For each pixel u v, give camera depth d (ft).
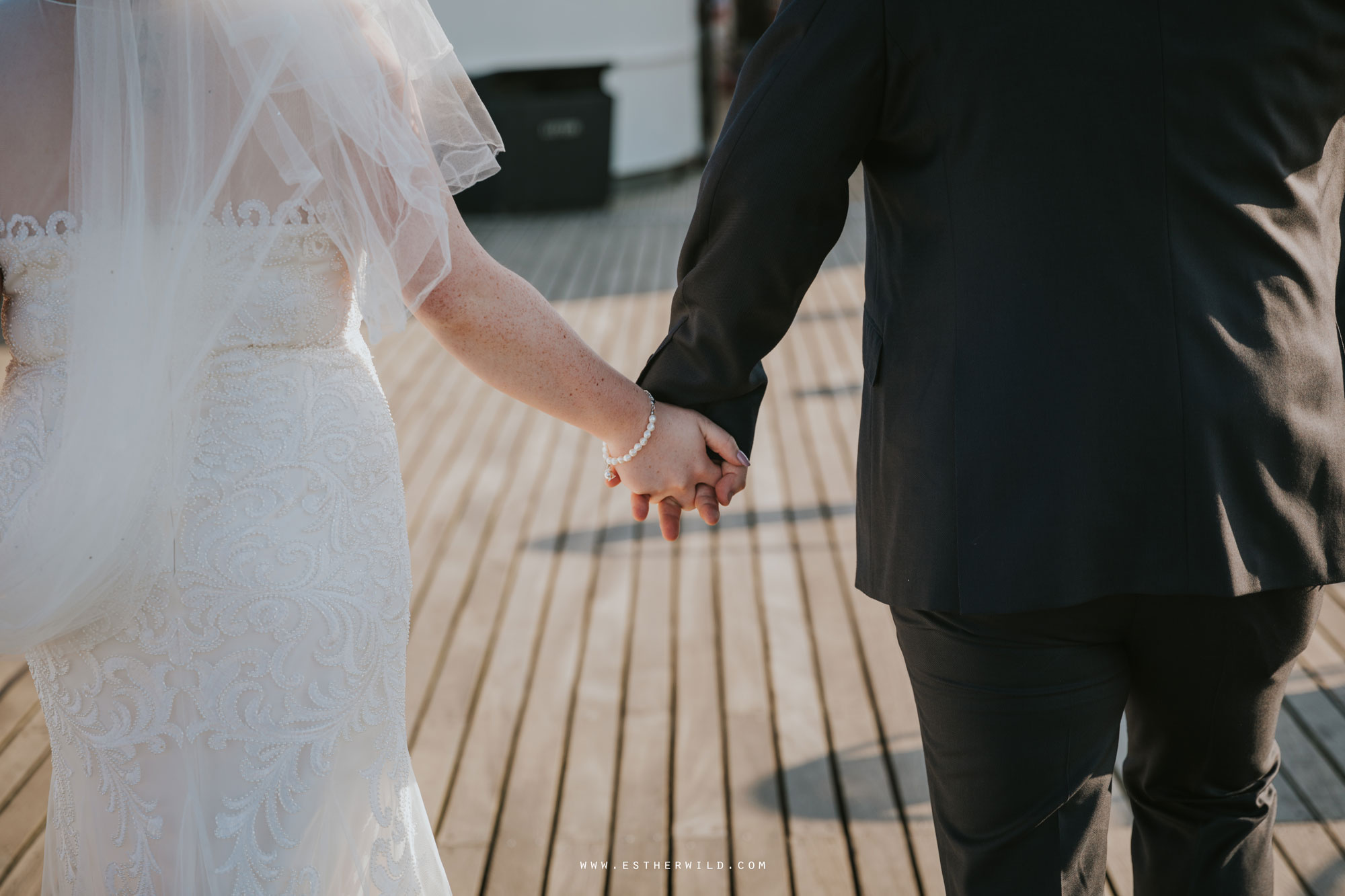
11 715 9.32
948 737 4.57
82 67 3.95
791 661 9.89
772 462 14.80
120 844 4.33
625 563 11.96
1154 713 4.65
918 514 4.34
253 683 4.24
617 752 8.64
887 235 4.56
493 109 33.19
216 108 4.03
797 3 4.48
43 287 4.15
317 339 4.37
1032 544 4.08
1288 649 4.39
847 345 20.33
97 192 3.99
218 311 4.12
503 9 33.96
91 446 3.98
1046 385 4.06
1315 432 4.18
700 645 10.21
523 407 17.35
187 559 4.16
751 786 8.18
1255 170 4.04
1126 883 7.04
